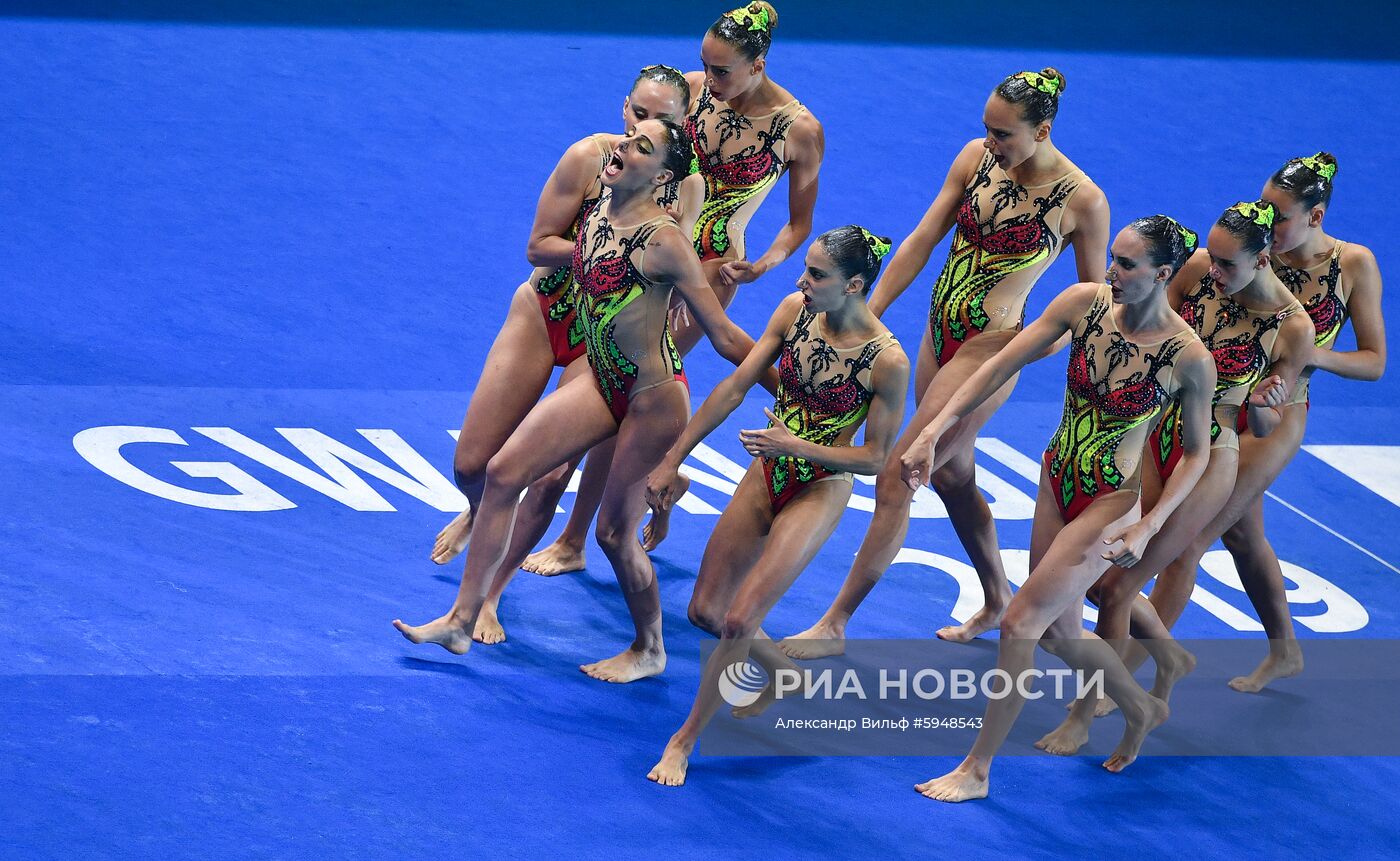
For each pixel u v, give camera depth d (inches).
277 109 1777.8
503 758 860.6
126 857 746.8
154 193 1547.7
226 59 1907.0
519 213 1603.1
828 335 853.8
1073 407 872.9
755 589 845.2
